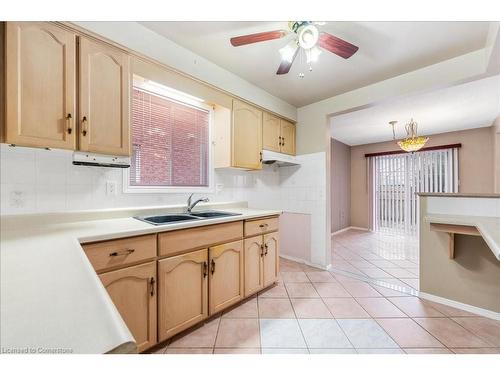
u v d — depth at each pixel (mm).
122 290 1290
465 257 2008
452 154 4734
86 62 1367
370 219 5801
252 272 2143
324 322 1812
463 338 1614
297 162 3152
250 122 2568
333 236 5168
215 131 2531
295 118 3248
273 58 2088
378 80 2473
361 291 2371
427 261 2205
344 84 2568
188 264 1628
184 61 1921
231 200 2760
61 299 486
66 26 1302
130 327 1320
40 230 1290
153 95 2090
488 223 1669
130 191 1878
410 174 5246
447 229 1919
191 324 1632
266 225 2303
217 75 2191
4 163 1321
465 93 2855
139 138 1989
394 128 4457
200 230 1691
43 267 677
